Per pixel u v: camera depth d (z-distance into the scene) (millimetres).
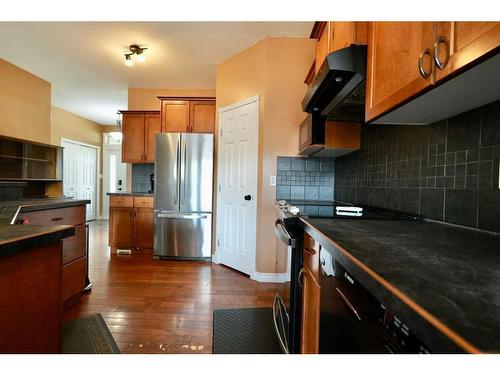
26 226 1165
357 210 1671
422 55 818
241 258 3125
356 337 644
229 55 3301
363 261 614
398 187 1656
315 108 2035
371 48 1220
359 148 2256
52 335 1096
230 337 1731
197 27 2697
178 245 3586
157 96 4293
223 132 3443
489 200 1019
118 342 1747
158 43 3035
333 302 831
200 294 2498
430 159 1354
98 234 5285
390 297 460
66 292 2160
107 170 7188
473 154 1095
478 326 339
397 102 995
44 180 3172
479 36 623
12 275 918
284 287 2688
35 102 3732
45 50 3182
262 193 2885
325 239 903
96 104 5414
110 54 3293
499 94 918
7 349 901
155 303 2305
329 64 1294
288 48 2867
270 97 2877
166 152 3582
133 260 3590
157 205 3598
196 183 3566
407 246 772
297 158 2896
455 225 1176
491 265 598
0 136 2805
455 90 879
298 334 1396
